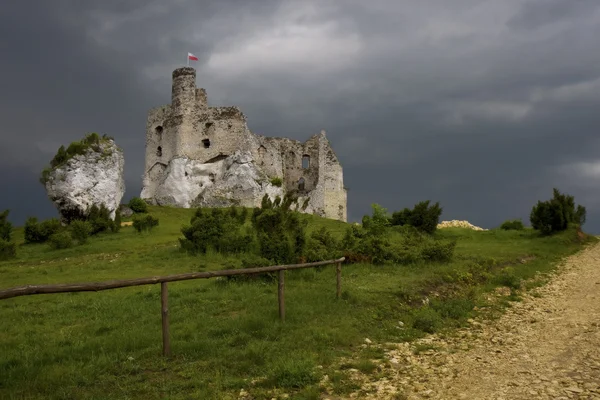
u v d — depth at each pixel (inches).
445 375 331.6
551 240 1278.3
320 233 913.5
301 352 363.9
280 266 462.9
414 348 402.3
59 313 537.0
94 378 311.7
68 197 1563.7
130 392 289.1
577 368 339.6
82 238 1286.9
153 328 438.6
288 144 2974.9
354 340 409.7
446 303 561.6
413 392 299.4
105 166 1642.5
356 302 536.4
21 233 1657.2
